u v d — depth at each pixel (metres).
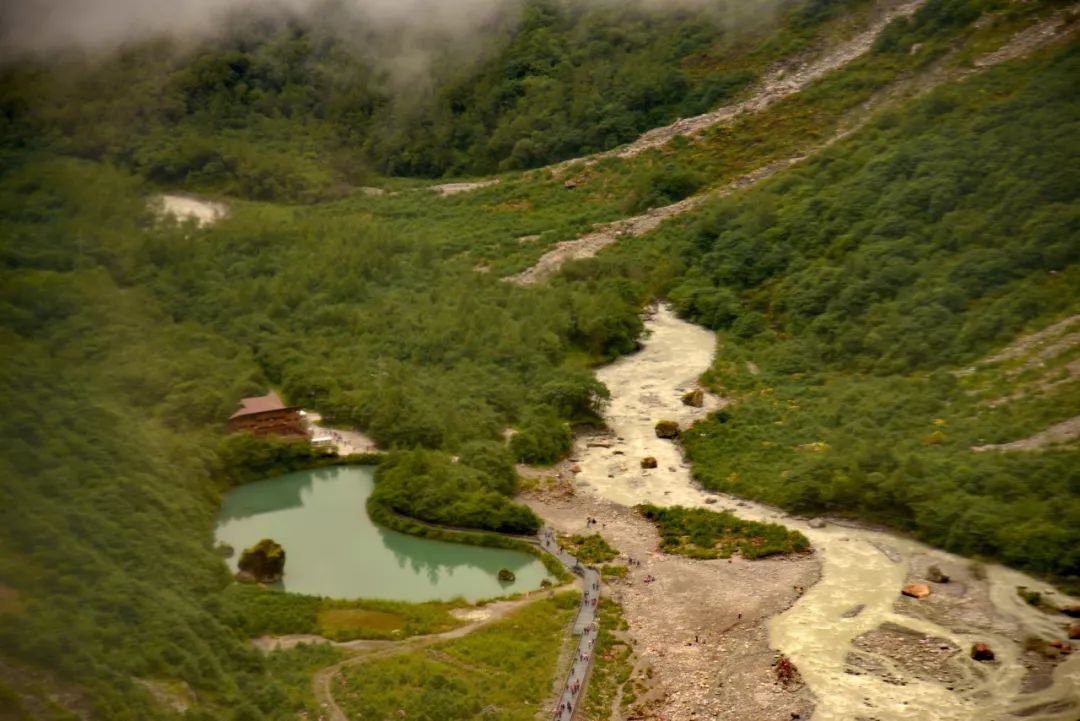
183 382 133.00
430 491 116.75
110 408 113.44
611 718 83.50
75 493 94.44
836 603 97.50
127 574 87.25
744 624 95.31
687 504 119.31
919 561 104.19
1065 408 116.44
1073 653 87.94
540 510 118.50
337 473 127.06
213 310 158.12
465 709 80.81
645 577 104.19
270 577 102.81
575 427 139.12
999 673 85.94
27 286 141.50
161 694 75.06
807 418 133.38
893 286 153.25
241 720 75.75
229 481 122.44
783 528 110.94
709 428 135.12
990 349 135.00
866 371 143.38
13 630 73.38
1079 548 98.56
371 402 136.62
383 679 83.75
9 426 99.12
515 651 90.19
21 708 68.38
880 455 115.56
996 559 102.62
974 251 149.25
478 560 109.00
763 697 84.69
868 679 86.25
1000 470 109.06
